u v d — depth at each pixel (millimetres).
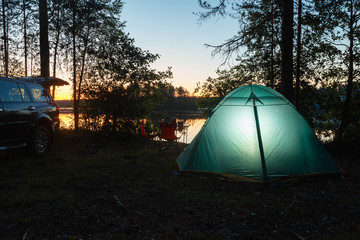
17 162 6344
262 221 3426
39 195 4219
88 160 6930
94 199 4148
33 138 6824
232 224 3334
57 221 3336
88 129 11180
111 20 12266
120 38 11914
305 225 3324
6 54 13836
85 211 3691
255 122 5430
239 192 4586
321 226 3295
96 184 4973
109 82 11766
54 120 7789
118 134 10805
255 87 5910
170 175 5641
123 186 4863
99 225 3271
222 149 5480
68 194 4371
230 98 5930
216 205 3967
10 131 6148
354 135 9305
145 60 11867
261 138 5301
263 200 4188
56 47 12648
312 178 5242
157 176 5570
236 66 12516
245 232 3121
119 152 8297
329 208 3871
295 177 5105
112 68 11836
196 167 5559
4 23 13398
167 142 10867
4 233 3033
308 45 10531
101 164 6496
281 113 5531
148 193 4488
